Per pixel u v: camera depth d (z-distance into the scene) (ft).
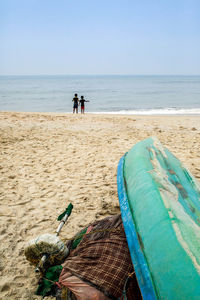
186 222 6.72
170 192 8.32
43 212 13.91
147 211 7.26
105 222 8.62
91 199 15.49
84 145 27.71
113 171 20.13
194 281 4.99
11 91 264.72
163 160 11.52
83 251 7.28
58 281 7.23
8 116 42.57
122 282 6.30
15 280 9.25
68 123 40.57
